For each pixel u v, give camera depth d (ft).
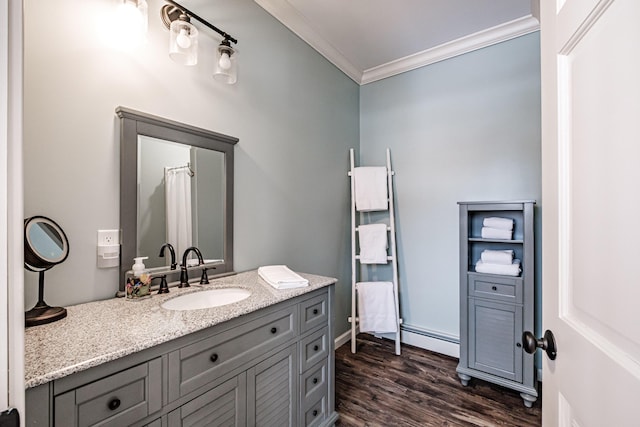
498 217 7.66
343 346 9.03
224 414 3.63
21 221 1.22
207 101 5.37
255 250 6.35
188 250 4.99
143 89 4.44
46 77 3.55
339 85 9.16
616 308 1.42
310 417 5.03
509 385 6.35
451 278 8.48
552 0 2.18
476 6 6.78
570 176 1.91
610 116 1.47
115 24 4.09
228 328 3.67
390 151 9.57
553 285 2.11
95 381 2.54
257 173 6.39
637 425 1.24
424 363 7.93
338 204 9.12
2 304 1.17
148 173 4.46
